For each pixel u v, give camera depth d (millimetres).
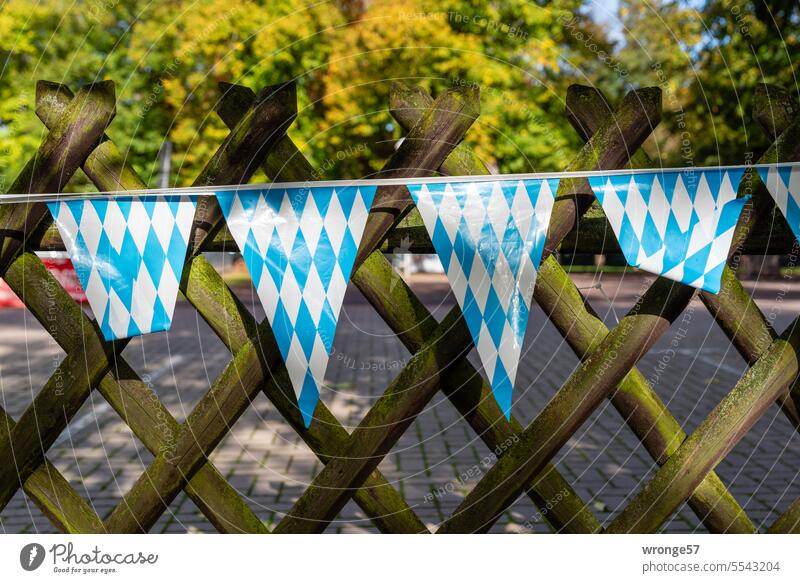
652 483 1933
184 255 1763
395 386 1844
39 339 8898
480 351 1718
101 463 3977
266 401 5426
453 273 1715
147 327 1765
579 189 1767
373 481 1965
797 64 7285
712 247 1720
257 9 5230
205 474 1951
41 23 5391
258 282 1724
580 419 1865
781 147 1790
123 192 1729
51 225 1859
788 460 4012
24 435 1900
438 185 1709
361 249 1788
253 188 1716
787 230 1840
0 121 5305
